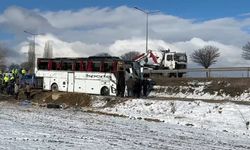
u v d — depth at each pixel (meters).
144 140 17.95
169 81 44.78
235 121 25.33
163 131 21.44
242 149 16.56
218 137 20.00
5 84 44.59
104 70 39.41
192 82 42.59
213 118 26.52
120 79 38.59
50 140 16.53
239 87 38.34
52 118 26.00
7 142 15.47
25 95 42.09
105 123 24.25
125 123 24.61
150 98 37.50
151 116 28.69
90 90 40.12
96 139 17.52
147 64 52.88
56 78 42.50
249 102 32.75
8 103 38.84
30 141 16.00
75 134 18.89
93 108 35.00
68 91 41.53
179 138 19.05
